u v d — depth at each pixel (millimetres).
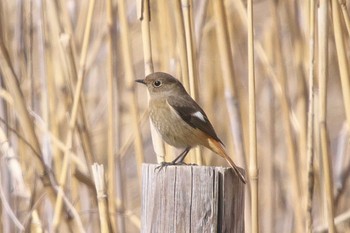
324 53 8820
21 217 10812
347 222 11328
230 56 9773
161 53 11695
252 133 8500
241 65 13047
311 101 9070
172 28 11391
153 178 6867
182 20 9422
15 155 10438
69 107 11172
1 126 10922
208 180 6699
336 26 9031
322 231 10742
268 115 12539
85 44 10164
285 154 12711
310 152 9086
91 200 10938
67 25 11391
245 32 13086
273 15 11414
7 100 10453
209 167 6746
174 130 9297
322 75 8852
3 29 11344
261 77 13148
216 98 12367
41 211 11086
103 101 13008
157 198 6820
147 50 9523
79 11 12969
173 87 9469
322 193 10984
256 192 8492
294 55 11570
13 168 10219
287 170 12578
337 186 11547
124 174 11453
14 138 11273
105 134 13094
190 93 9430
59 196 9867
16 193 10391
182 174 6750
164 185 6789
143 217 7020
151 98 9531
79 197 11180
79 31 12367
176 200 6742
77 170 10586
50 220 10828
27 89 11398
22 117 9922
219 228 6711
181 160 9422
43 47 11180
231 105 9758
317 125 10930
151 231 6840
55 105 11656
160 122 9391
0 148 10375
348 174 11609
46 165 10195
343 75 9031
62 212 10148
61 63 11406
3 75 10602
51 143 11102
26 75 11531
